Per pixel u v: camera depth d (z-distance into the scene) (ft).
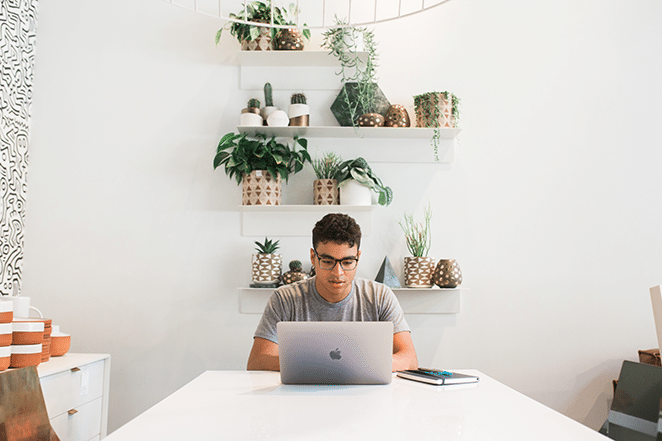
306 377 4.87
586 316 9.38
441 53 9.76
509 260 9.45
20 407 4.40
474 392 4.64
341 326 4.85
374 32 9.78
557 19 9.84
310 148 9.57
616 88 9.73
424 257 8.89
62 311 9.29
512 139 9.64
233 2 9.77
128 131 9.59
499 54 9.78
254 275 8.82
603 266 9.46
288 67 9.64
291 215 9.37
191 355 9.23
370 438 3.22
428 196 9.52
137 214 9.46
